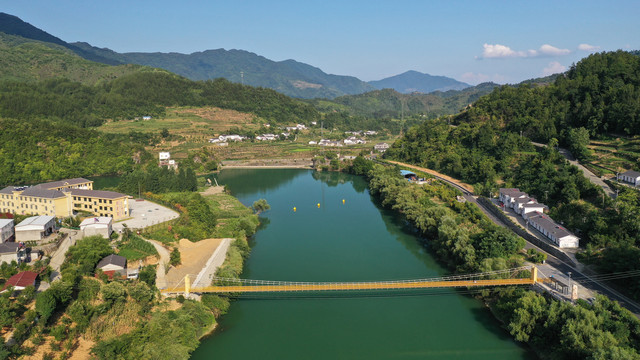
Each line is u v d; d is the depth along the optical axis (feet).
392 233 569.64
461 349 310.45
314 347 313.94
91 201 519.60
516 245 410.11
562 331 281.33
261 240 543.39
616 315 287.48
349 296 394.11
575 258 394.52
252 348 312.71
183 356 285.02
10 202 512.63
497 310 348.59
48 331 267.39
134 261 380.78
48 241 388.16
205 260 426.10
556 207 515.09
